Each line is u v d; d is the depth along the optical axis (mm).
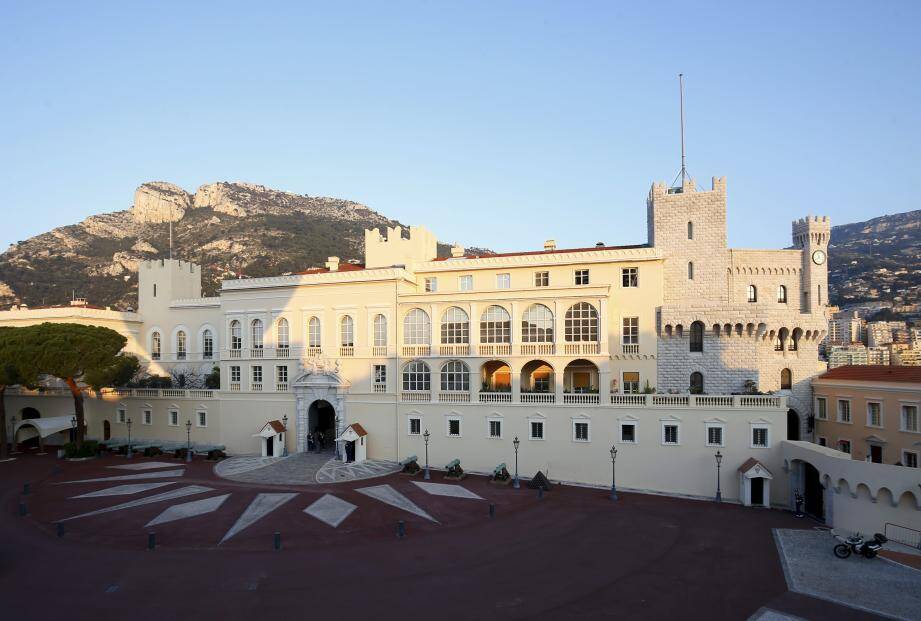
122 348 73375
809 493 44594
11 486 50469
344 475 52625
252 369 65250
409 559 32156
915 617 25188
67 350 59156
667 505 45094
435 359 57406
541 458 53062
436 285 62781
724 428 47969
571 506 44031
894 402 49062
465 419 55812
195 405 67188
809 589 28188
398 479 51719
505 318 55781
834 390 56312
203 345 76062
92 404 73125
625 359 57000
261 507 42375
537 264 58906
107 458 63094
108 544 34562
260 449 64125
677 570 30734
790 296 59438
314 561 31797
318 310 62594
